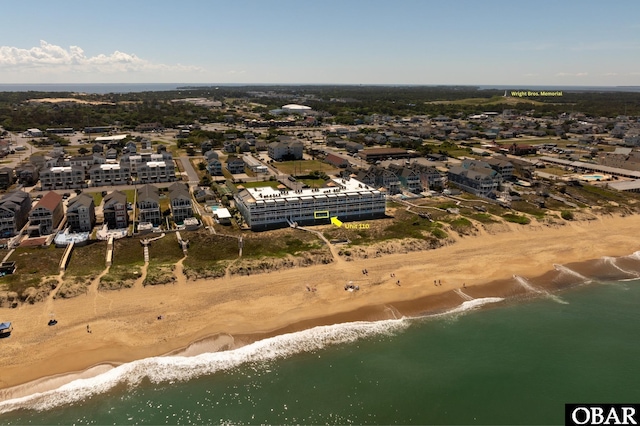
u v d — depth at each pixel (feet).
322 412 247.50
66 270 370.73
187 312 327.47
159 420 238.89
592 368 287.69
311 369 280.92
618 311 352.69
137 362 280.10
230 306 337.31
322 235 463.01
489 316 343.46
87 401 250.98
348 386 267.39
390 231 477.36
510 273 409.08
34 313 316.40
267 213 488.85
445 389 267.39
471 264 420.77
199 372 274.98
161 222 501.15
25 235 460.55
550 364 291.17
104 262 388.98
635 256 451.94
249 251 419.33
